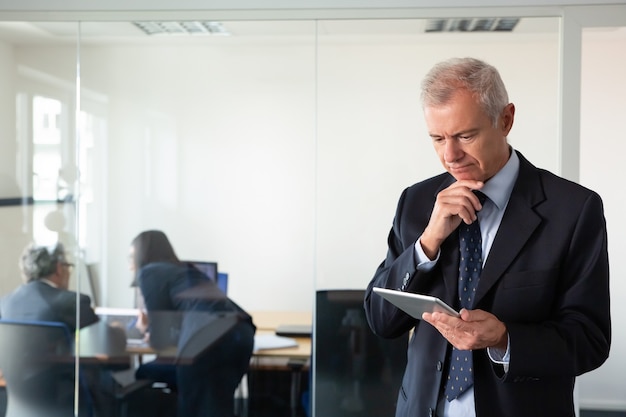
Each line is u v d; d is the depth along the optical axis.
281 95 3.50
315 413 3.51
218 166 3.52
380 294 1.82
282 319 3.52
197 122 3.53
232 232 3.53
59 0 3.56
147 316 3.58
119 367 3.60
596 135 3.42
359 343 3.48
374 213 3.48
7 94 3.62
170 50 3.53
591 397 3.50
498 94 1.81
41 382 3.65
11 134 3.63
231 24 3.51
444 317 1.71
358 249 3.49
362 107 3.47
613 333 3.47
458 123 1.78
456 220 1.86
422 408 1.95
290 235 3.50
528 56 3.41
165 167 3.55
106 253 3.60
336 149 3.48
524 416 1.86
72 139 3.60
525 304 1.85
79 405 3.63
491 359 1.84
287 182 3.50
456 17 3.43
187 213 3.54
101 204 3.59
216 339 3.55
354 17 3.46
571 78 3.39
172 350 3.57
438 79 1.82
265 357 3.53
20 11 3.59
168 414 3.58
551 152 3.42
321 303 3.50
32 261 3.63
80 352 3.62
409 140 3.46
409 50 3.45
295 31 3.49
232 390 3.54
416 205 2.09
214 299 3.54
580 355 1.79
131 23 3.55
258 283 3.52
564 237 1.85
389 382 3.47
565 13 3.38
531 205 1.90
